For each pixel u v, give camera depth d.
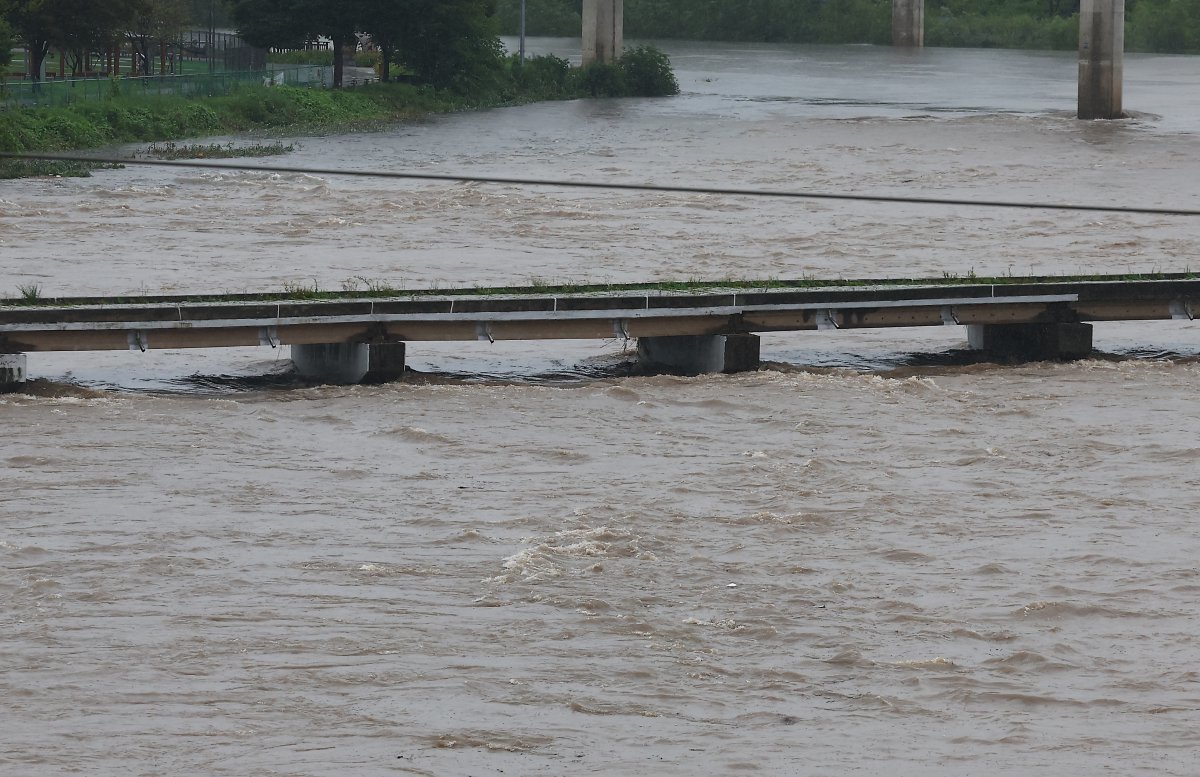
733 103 177.25
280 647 26.44
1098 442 39.66
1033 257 72.25
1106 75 158.88
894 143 131.62
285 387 44.66
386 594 28.75
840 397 43.81
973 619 28.11
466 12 171.38
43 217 78.81
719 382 45.25
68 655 25.97
